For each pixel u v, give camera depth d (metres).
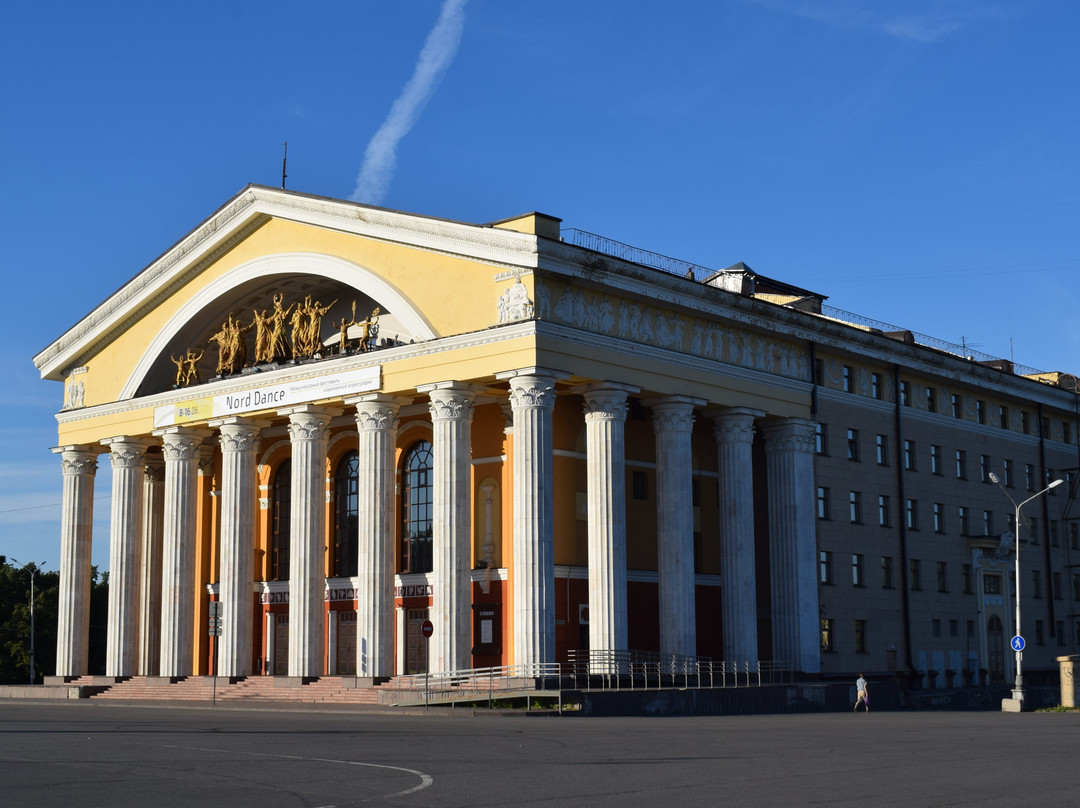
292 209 49.38
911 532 58.31
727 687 43.06
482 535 47.59
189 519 53.22
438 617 43.00
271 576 56.44
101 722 32.84
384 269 46.62
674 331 46.81
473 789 16.58
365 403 46.19
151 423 54.50
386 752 22.45
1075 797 15.73
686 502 46.12
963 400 63.66
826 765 20.23
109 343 57.44
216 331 54.69
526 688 39.22
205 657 57.69
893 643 55.91
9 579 103.62
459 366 43.53
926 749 23.91
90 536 58.09
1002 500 65.31
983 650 61.78
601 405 43.69
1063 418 72.44
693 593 46.06
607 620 42.81
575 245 42.56
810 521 51.69
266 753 22.14
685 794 16.06
